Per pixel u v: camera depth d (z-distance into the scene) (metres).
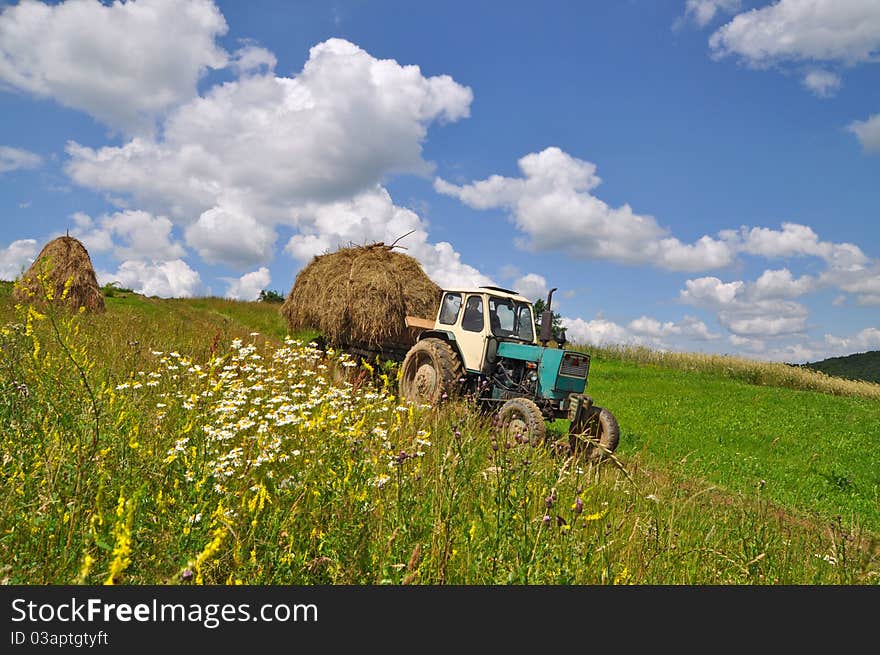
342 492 3.32
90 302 16.09
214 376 5.93
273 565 2.91
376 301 11.05
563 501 3.81
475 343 9.63
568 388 8.63
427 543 3.18
